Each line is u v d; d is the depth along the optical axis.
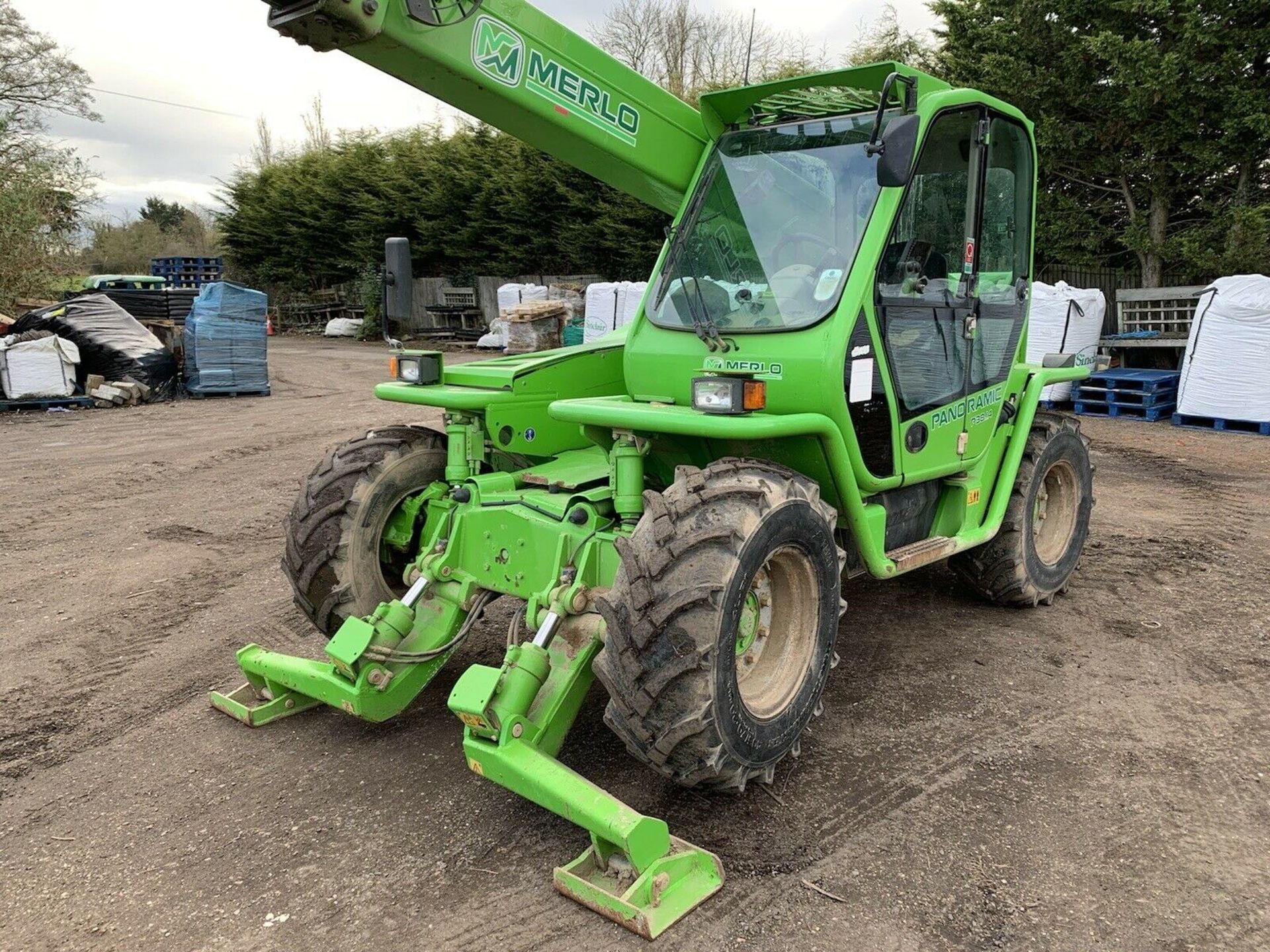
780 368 3.02
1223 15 10.57
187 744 3.43
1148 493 7.00
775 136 3.50
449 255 25.20
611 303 12.29
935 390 3.56
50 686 3.94
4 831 2.89
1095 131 12.23
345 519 3.58
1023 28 12.38
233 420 11.24
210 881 2.62
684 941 2.33
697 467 3.14
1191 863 2.62
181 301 15.89
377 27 2.63
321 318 30.31
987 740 3.36
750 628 2.88
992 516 4.12
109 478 8.01
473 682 2.64
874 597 4.93
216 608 4.86
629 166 3.47
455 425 3.60
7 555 5.84
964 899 2.48
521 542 3.21
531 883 2.58
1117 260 14.09
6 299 16.72
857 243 3.12
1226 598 4.80
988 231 3.86
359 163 26.83
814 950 2.29
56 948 2.35
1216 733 3.38
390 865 2.68
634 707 2.52
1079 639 4.31
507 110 3.11
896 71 3.04
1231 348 8.94
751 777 2.79
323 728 3.56
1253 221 10.84
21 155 18.28
